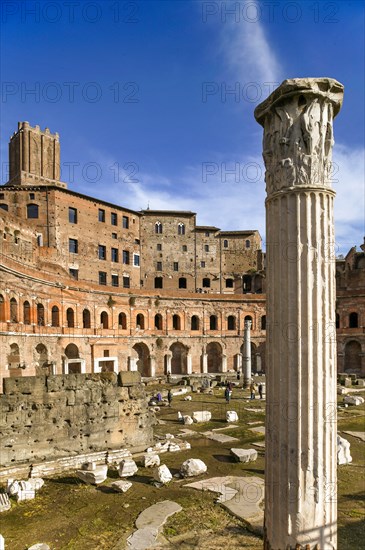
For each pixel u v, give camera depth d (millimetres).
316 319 8930
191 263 93750
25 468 21812
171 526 15953
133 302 70500
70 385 24172
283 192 9250
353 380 61250
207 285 94875
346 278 78562
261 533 15297
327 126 9438
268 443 9508
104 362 65250
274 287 9453
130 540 14922
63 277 56906
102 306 65500
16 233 49656
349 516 16797
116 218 81625
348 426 33781
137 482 20781
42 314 52281
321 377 8906
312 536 8711
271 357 9484
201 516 16750
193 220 95000
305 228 9031
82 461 23203
